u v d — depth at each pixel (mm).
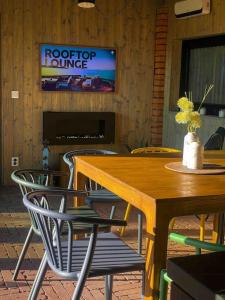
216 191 2180
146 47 6535
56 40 6047
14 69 5918
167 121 6504
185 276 1458
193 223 4465
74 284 3023
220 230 3275
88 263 2000
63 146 6230
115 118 6508
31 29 5914
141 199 2146
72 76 6184
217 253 1617
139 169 2744
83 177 3201
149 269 2082
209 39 5879
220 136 4680
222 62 5668
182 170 2688
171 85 6430
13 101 5977
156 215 2020
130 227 4285
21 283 3020
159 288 2059
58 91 6152
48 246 2152
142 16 6441
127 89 6527
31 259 3441
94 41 6238
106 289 2535
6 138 6016
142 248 3686
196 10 5578
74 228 2627
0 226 4273
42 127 6117
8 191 5750
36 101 6070
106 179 2594
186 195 2086
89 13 6156
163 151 3922
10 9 5789
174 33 6254
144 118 6688
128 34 6406
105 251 2324
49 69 6059
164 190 2184
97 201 3191
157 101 6613
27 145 6117
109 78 6391
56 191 2451
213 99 5879
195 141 2791
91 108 6359
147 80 6621
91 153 3822
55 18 6004
